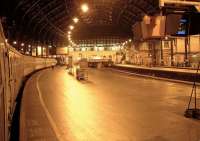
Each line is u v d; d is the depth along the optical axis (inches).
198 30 545.3
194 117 381.4
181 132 308.7
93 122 360.8
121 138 289.0
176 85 829.8
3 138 166.9
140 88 773.3
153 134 301.7
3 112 174.6
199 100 535.5
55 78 1179.3
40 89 754.8
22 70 832.9
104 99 567.5
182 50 1747.0
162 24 658.2
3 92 181.3
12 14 1228.5
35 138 289.9
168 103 504.7
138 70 1453.0
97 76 1333.7
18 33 1473.9
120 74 1473.9
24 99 521.0
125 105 490.0
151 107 466.0
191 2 432.5
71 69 1489.9
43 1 1707.7
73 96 615.8
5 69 224.5
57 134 305.1
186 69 1085.1
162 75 1115.9
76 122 361.4
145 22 694.5
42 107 470.6
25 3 1425.9
